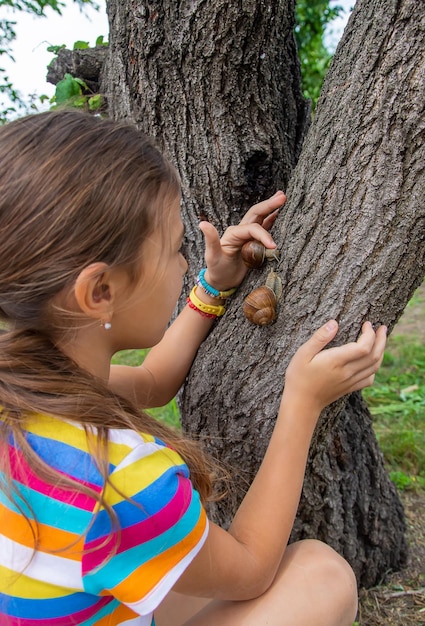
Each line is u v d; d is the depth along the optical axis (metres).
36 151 0.88
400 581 1.88
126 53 1.54
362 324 1.21
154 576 0.85
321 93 1.28
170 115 1.57
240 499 1.45
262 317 1.27
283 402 1.15
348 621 1.17
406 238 1.14
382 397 3.23
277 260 1.32
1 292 0.90
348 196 1.17
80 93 1.98
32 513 0.82
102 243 0.89
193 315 1.50
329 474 1.67
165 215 1.00
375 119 1.11
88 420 0.88
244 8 1.37
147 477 0.85
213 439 1.48
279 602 1.09
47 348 0.94
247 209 1.65
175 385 1.51
